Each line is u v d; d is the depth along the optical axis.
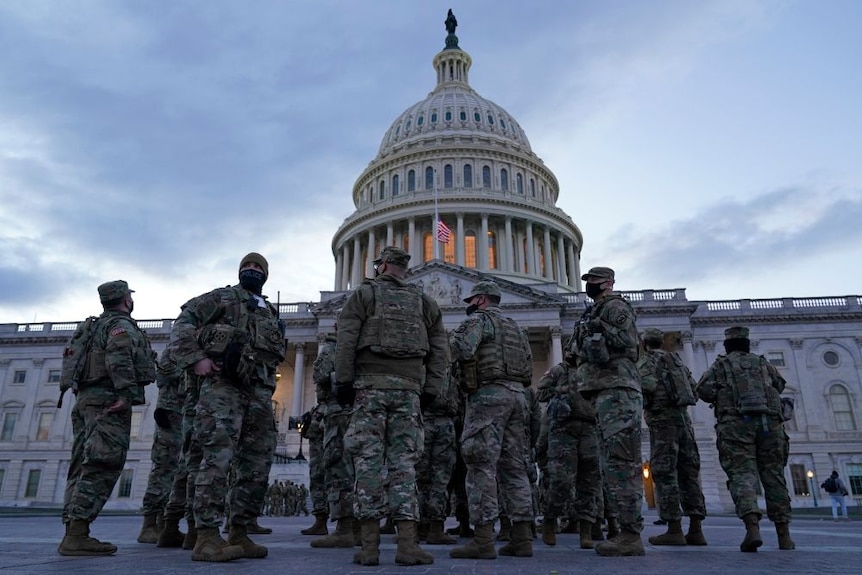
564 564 5.71
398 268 6.55
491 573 4.91
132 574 4.61
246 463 6.59
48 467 60.50
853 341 56.31
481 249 78.31
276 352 6.91
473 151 86.50
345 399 6.15
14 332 66.00
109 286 7.82
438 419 9.80
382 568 5.26
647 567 5.43
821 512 39.31
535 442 11.75
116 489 57.91
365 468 5.76
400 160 87.56
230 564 5.50
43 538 9.41
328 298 63.31
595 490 8.57
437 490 9.59
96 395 7.25
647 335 9.43
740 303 59.59
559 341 56.19
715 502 49.72
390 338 6.04
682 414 9.23
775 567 5.45
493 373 6.98
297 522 20.14
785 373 56.12
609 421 7.04
